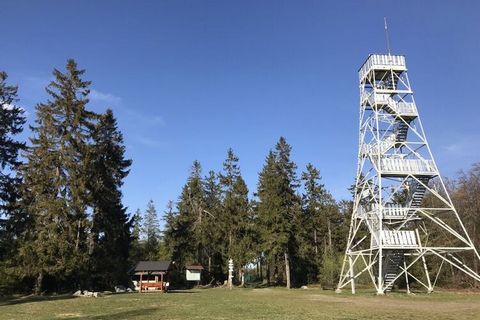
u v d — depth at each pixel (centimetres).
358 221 5062
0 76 4059
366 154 4275
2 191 4109
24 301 3391
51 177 4366
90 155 4597
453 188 5388
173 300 3422
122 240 5675
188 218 7681
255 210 7094
